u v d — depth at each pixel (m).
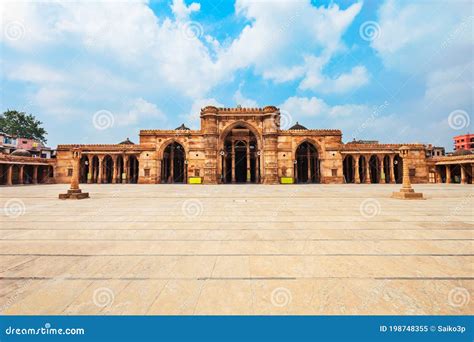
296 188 29.17
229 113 40.94
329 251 5.57
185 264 4.80
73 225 8.27
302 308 3.25
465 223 8.51
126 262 4.90
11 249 5.70
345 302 3.39
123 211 11.30
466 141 74.38
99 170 41.50
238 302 3.40
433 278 4.14
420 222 8.70
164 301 3.42
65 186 33.22
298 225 8.29
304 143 46.47
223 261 4.97
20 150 41.78
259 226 8.14
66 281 4.03
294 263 4.86
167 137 41.16
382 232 7.28
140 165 40.94
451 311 3.14
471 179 36.84
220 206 13.09
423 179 41.66
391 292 3.67
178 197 18.05
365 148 40.97
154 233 7.21
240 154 52.31
